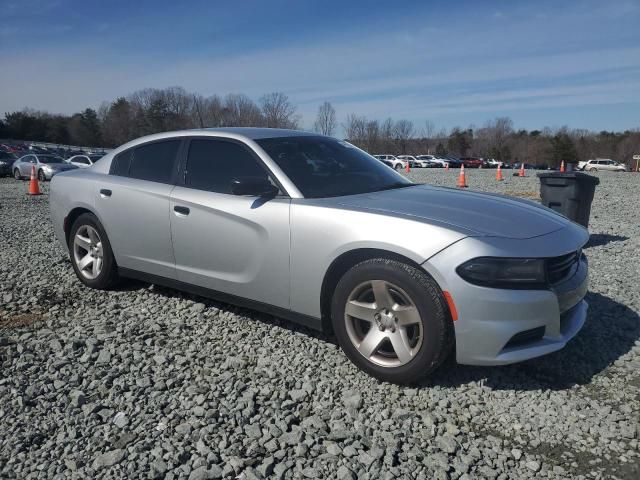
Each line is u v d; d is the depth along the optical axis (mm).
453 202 3729
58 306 4805
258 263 3861
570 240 3451
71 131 95688
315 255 3553
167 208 4406
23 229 9367
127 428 2875
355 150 4789
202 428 2873
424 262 3131
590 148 87625
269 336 4074
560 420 3002
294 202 3734
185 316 4496
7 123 94688
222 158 4301
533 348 3154
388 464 2594
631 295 5137
